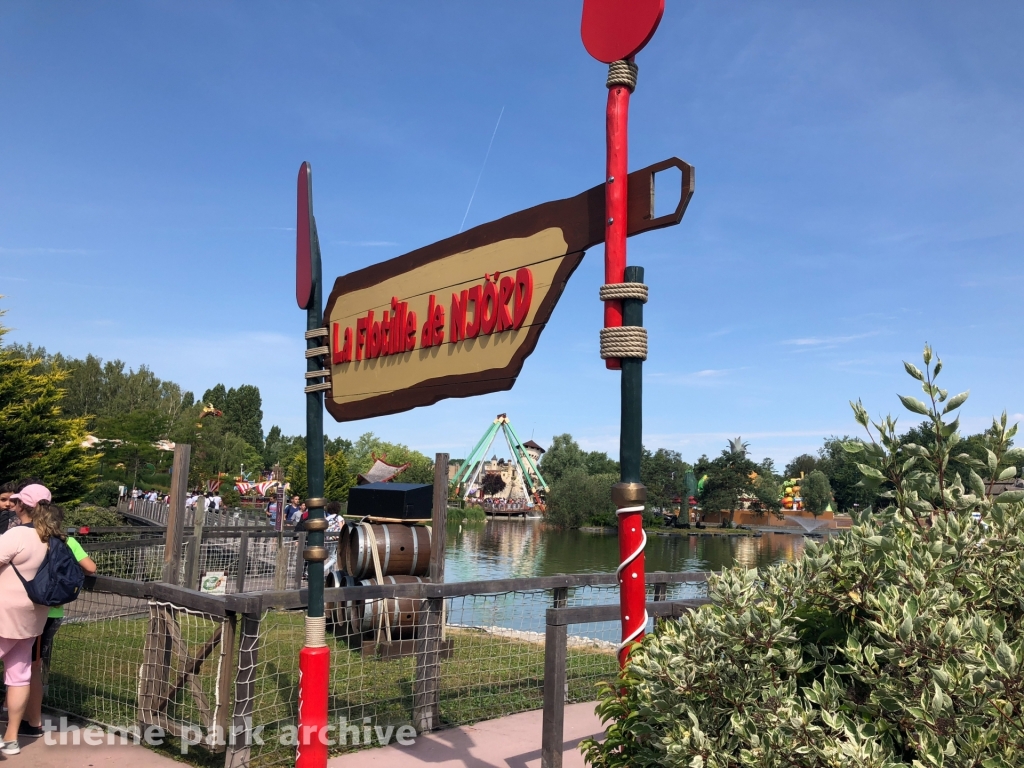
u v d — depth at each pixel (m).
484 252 4.18
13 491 5.48
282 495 26.81
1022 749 1.88
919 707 2.01
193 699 5.64
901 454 2.84
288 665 6.90
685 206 3.03
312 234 4.09
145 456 48.44
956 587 2.50
